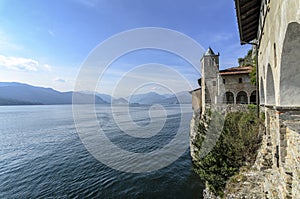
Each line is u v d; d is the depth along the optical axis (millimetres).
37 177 21062
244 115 19625
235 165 14242
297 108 5582
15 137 39594
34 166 23984
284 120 5824
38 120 65875
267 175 10094
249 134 15391
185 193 18281
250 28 13203
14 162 25516
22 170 22938
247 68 32562
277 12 5969
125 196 17594
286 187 6379
